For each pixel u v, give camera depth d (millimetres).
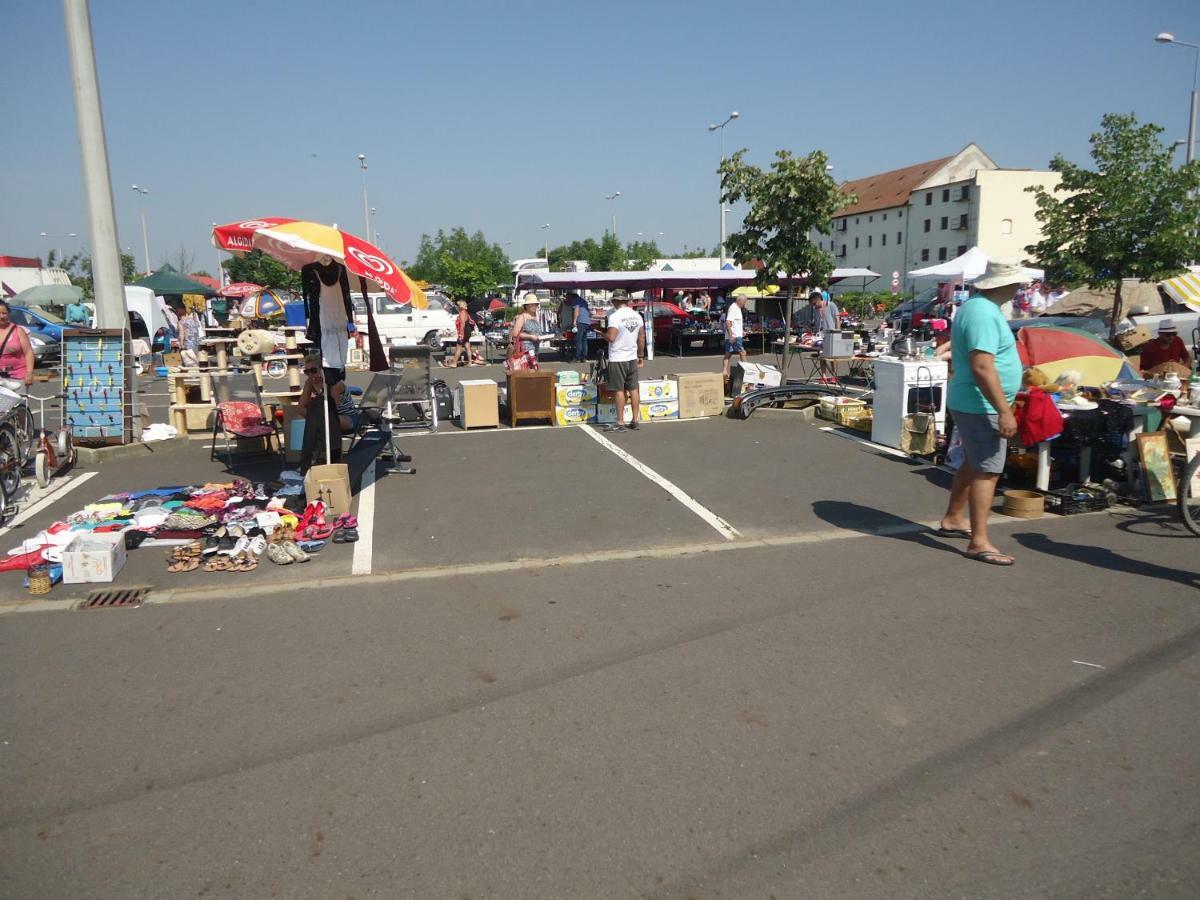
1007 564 5848
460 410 11695
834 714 3869
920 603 5184
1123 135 14047
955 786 3312
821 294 19547
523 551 6289
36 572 5469
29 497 7832
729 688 4121
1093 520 6961
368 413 8672
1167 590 5359
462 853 2939
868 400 12016
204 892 2758
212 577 5766
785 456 9445
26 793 3309
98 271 9781
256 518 6598
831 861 2889
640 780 3365
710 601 5262
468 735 3709
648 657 4473
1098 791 3273
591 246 63875
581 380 11656
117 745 3652
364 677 4277
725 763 3477
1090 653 4469
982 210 55375
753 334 22766
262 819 3133
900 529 6773
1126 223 14133
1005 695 4035
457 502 7602
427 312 24844
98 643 4719
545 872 2844
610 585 5570
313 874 2840
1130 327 12703
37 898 2729
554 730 3748
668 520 7043
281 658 4504
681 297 32938
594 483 8273
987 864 2869
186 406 10703
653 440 10406
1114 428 7531
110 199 9766
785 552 6230
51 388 18016
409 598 5371
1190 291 11492
